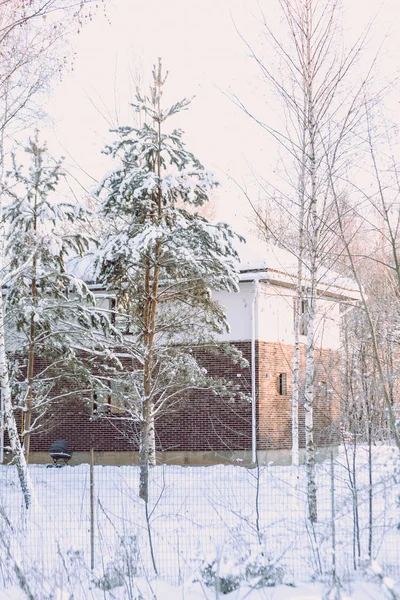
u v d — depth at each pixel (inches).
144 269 894.4
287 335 1163.3
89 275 1119.6
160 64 877.2
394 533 503.5
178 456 1101.1
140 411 885.8
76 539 513.3
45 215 864.3
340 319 1162.0
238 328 1112.8
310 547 423.2
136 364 1078.4
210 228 866.1
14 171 861.2
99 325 882.8
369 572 366.3
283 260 1154.7
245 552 432.1
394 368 978.1
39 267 880.3
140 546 488.7
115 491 744.3
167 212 879.7
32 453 1157.7
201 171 876.0
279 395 1131.3
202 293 905.5
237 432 1079.0
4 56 657.0
